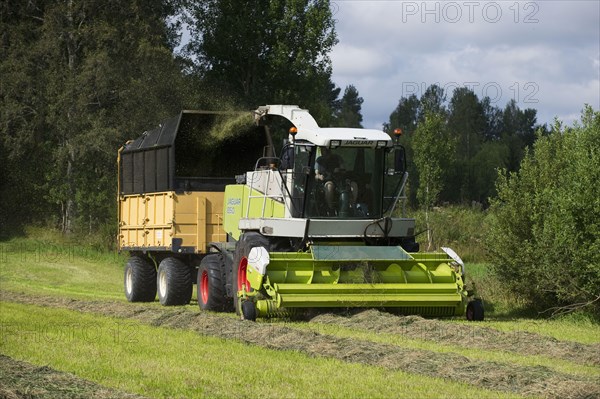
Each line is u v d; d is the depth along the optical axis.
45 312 28.27
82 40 74.44
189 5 75.31
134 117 68.62
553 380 15.05
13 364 16.73
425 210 55.41
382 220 26.16
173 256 33.97
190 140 32.56
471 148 175.38
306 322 23.98
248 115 32.56
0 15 78.19
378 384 14.85
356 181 26.33
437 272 25.86
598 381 15.00
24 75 73.06
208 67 76.44
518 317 28.02
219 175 33.09
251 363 17.02
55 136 75.94
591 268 25.38
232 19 73.31
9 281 45.47
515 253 28.78
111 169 69.69
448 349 19.11
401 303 24.66
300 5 73.69
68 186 69.88
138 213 35.69
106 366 16.81
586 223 26.03
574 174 27.00
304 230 25.72
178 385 14.88
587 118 27.86
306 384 14.88
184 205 32.38
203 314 24.73
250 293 24.30
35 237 68.12
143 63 70.31
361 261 24.89
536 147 30.03
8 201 74.25
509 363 16.78
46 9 75.56
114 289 42.81
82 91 70.44
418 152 55.56
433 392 14.26
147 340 20.61
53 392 14.21
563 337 22.23
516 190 29.67
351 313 24.58
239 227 27.83
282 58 72.44
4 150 75.31
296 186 26.14
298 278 24.62
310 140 26.09
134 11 73.62
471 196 140.88
